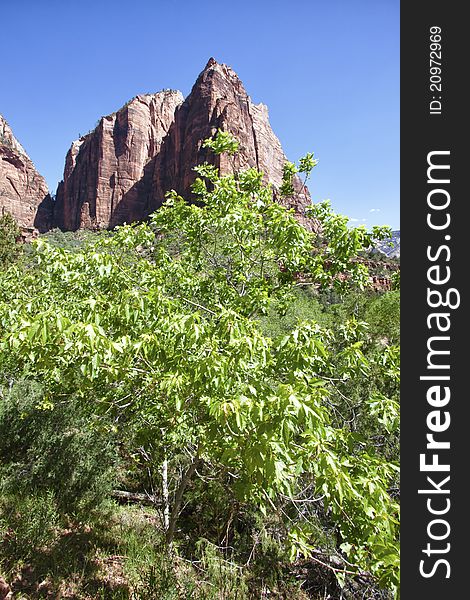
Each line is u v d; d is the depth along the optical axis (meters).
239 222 4.66
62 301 4.03
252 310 4.96
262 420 2.07
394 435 5.29
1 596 3.25
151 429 4.19
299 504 4.21
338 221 4.62
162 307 3.25
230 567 4.25
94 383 3.24
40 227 109.81
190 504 5.77
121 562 4.21
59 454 5.69
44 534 4.12
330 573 4.33
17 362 4.21
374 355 4.52
